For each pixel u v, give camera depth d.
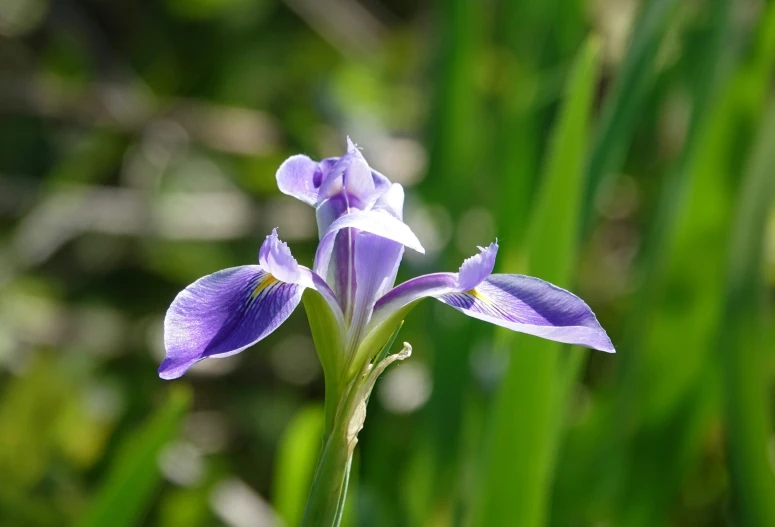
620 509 0.79
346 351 0.64
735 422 0.76
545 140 0.83
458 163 0.92
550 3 0.89
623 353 0.80
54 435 0.86
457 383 0.81
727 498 0.80
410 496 0.82
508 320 0.63
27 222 1.17
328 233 0.64
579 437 0.81
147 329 1.14
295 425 0.74
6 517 0.79
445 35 0.93
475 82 0.94
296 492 0.74
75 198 1.19
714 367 0.79
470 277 0.64
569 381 0.72
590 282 1.04
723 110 0.78
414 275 0.88
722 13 0.79
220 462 0.93
